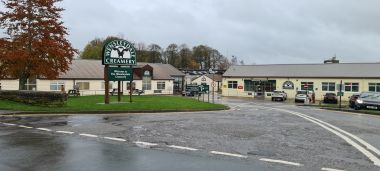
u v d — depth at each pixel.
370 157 9.13
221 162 8.44
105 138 11.48
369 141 11.55
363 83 57.59
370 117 22.23
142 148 9.94
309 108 34.97
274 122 16.95
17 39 32.34
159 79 72.62
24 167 7.88
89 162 8.34
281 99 57.06
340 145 10.76
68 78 57.28
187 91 67.25
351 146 10.62
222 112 24.14
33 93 23.56
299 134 12.90
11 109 20.92
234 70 71.81
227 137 11.96
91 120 16.59
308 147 10.38
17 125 14.52
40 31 33.12
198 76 103.94
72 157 8.81
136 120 16.80
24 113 19.52
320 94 61.38
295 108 33.84
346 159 8.89
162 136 11.98
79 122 15.71
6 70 32.44
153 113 22.02
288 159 8.83
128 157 8.85
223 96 69.56
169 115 20.20
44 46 32.09
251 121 17.20
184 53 142.75
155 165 8.12
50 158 8.70
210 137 11.90
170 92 74.69
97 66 64.50
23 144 10.39
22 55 30.98
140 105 25.27
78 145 10.28
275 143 10.95
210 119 17.81
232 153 9.43
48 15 33.91
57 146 10.12
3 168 7.77
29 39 32.50
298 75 63.66
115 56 26.97
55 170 7.67
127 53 27.61
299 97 53.00
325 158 8.98
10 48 32.12
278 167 8.06
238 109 29.88
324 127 15.20
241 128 14.33
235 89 70.31
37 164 8.13
